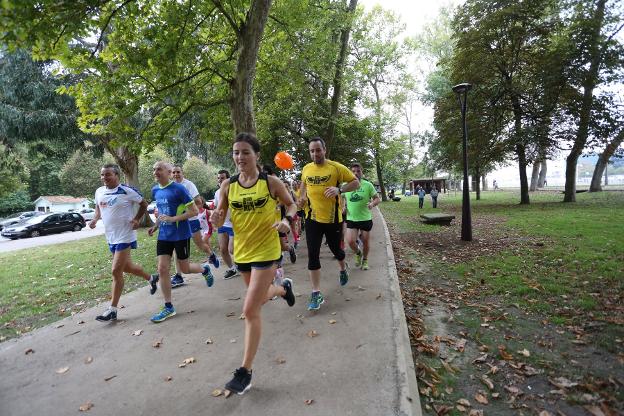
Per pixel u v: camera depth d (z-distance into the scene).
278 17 10.99
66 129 18.25
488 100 22.20
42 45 5.61
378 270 6.77
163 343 4.02
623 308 4.87
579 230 10.84
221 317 4.69
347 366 3.30
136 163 19.75
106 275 8.12
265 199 3.20
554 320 4.68
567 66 20.31
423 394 3.28
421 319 5.06
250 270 3.36
